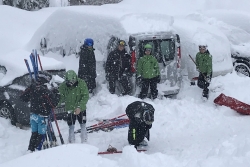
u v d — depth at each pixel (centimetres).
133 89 997
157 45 1006
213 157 523
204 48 1025
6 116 868
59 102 706
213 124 853
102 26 1051
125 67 982
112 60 977
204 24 1212
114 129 825
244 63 1225
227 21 1366
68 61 1105
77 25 1107
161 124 854
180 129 825
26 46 1223
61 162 483
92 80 995
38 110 658
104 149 711
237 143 562
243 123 858
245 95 1029
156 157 534
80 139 760
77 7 1173
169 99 1013
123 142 750
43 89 656
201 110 939
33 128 671
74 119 719
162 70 1020
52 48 1159
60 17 1153
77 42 1100
